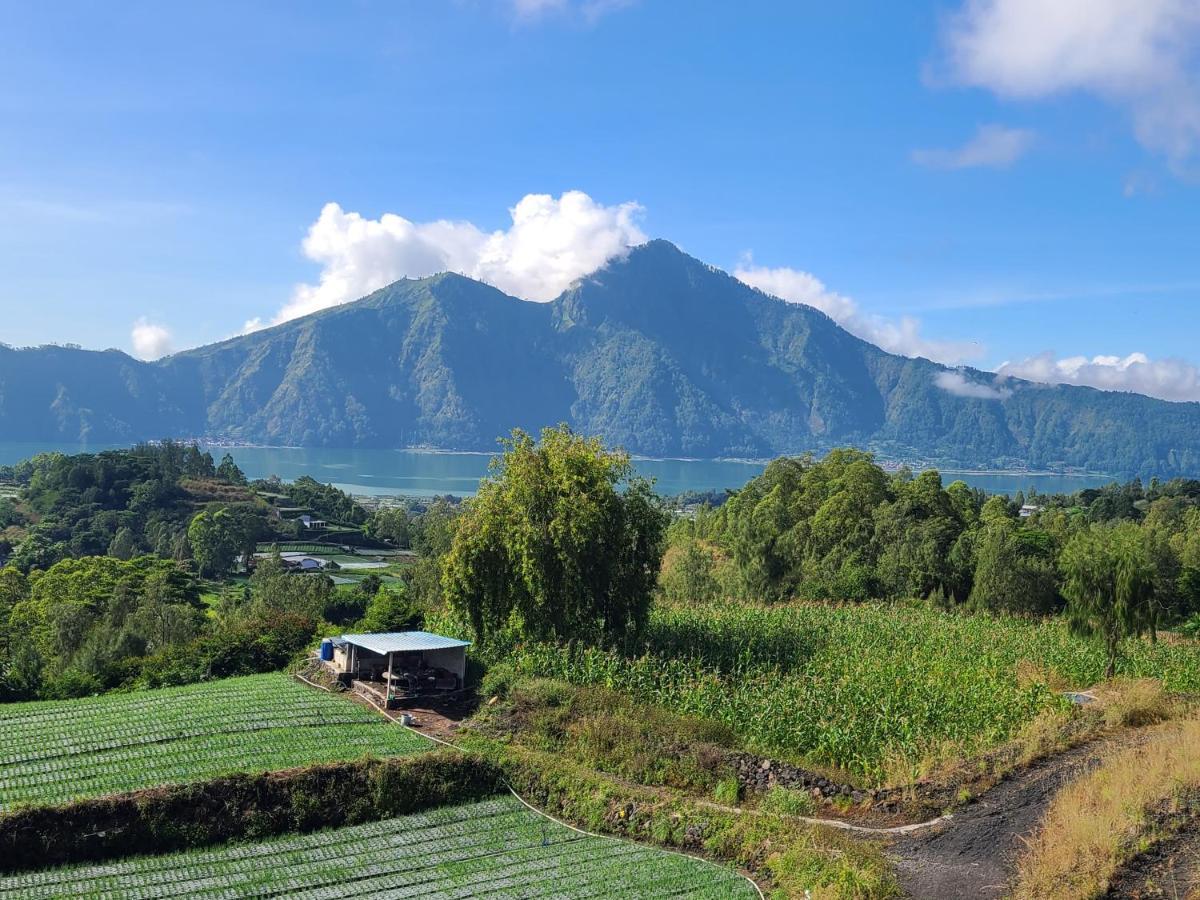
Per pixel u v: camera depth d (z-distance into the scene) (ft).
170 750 96.89
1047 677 136.15
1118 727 110.01
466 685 123.95
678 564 255.09
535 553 137.18
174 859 74.43
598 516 139.74
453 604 142.10
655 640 149.59
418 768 90.12
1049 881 64.13
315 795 84.53
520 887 70.90
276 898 68.23
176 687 130.41
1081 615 143.33
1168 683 137.69
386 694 116.98
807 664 136.05
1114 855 65.72
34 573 353.10
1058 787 88.02
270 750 97.14
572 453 146.51
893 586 250.78
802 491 359.25
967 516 319.88
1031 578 229.25
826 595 245.86
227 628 170.30
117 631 196.34
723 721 109.81
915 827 80.84
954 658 142.92
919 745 101.19
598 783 91.20
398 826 83.66
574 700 110.22
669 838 82.58
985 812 82.89
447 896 68.85
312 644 146.92
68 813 75.31
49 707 115.03
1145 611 140.05
